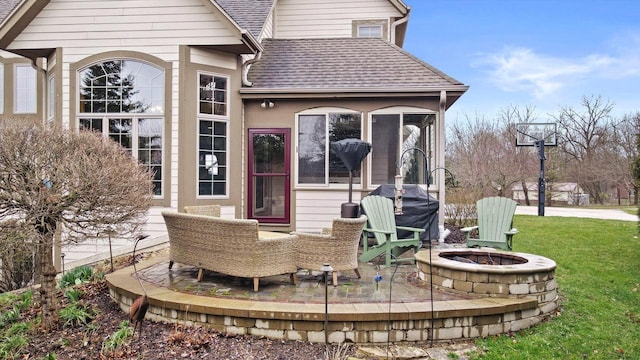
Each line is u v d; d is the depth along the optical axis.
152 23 7.52
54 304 4.19
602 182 24.84
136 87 7.59
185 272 5.38
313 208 8.23
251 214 8.27
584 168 25.12
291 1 11.92
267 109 8.27
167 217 5.09
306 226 8.23
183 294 4.33
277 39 10.48
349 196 7.64
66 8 7.61
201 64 7.63
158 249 7.36
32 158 3.76
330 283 4.80
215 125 7.87
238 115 8.05
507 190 21.83
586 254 7.17
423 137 8.07
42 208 3.71
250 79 8.46
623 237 8.59
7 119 4.39
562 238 8.65
